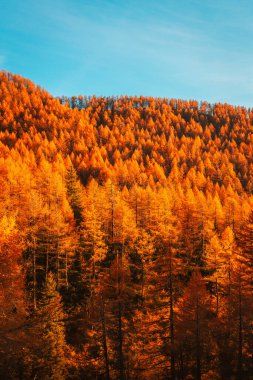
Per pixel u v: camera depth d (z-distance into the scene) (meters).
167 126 197.62
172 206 58.00
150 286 31.30
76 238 41.09
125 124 198.38
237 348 24.72
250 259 20.88
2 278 14.81
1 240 16.73
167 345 21.84
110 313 21.06
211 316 25.61
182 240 44.41
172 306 22.08
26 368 20.62
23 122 163.38
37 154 102.81
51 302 25.92
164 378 23.14
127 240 44.53
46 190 54.50
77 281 37.91
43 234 37.31
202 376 23.39
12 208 39.81
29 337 14.96
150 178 92.75
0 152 94.00
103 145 147.12
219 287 28.97
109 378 21.09
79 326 28.27
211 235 43.75
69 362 24.77
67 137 140.12
